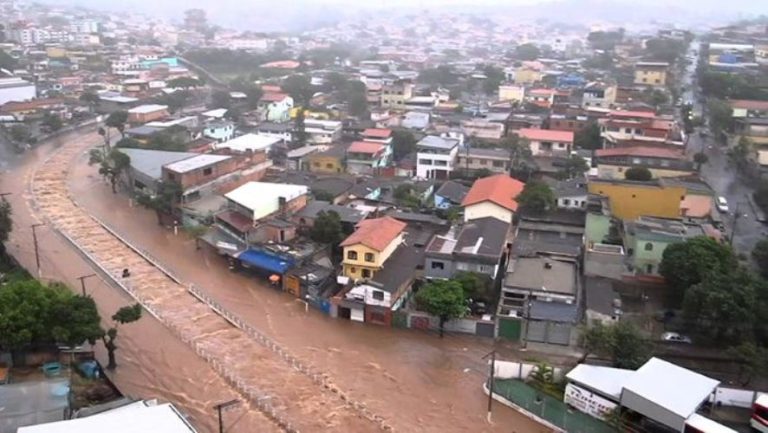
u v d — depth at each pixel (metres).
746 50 188.50
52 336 43.66
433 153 95.56
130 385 46.72
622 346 47.59
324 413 44.84
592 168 94.69
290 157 99.00
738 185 93.38
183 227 76.75
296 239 67.25
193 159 85.19
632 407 42.28
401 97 142.00
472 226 67.69
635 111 117.00
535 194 74.12
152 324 55.47
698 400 41.69
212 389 46.97
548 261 60.72
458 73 184.25
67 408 38.84
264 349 52.53
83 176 99.44
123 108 135.00
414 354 52.69
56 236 74.69
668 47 197.75
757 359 45.00
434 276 60.50
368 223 65.50
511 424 44.19
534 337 53.56
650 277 60.94
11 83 143.00
